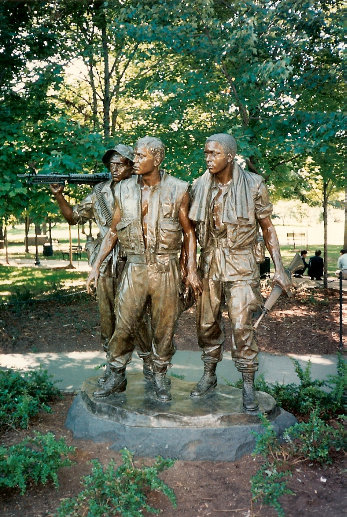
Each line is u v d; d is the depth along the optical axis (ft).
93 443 14.71
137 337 16.51
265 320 31.81
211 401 15.43
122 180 14.97
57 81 33.12
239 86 30.42
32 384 18.21
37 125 31.53
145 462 13.76
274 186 41.98
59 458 13.21
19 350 26.78
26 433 15.48
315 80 31.35
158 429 14.24
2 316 32.37
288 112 30.55
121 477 12.12
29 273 57.11
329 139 31.22
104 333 16.96
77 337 28.60
